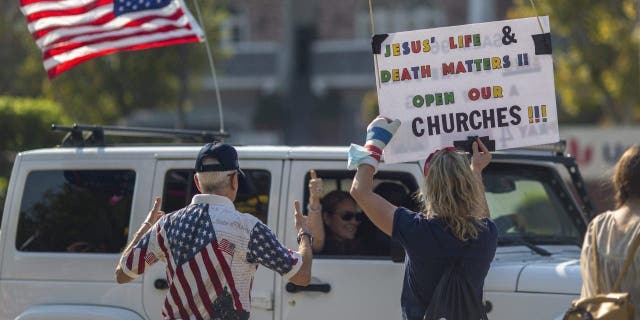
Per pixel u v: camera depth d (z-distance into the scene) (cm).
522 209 2139
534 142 1798
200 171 1573
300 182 2012
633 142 5569
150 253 1552
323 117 12719
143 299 2020
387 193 1992
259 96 12812
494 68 1805
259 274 1975
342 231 1991
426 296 1549
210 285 1504
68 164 2148
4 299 2119
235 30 12975
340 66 12744
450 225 1539
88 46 2548
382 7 12838
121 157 2127
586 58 6950
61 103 6612
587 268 1494
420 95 1808
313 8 11000
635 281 1444
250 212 2025
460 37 1809
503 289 1870
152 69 6712
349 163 1627
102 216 2116
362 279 1938
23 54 6838
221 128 2430
